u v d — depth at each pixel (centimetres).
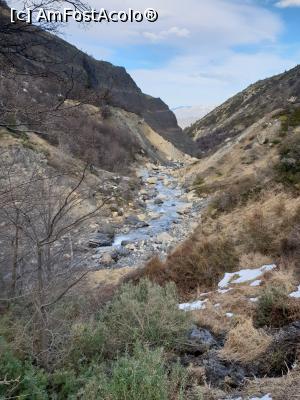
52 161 1600
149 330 454
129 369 311
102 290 927
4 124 330
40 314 373
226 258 927
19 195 494
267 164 2203
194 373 384
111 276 1331
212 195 2616
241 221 1128
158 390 294
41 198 575
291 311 494
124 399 291
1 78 329
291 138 2484
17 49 336
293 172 1612
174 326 461
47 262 570
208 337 475
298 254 761
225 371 395
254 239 945
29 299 498
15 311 484
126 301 500
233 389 365
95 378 319
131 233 2073
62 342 389
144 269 1041
